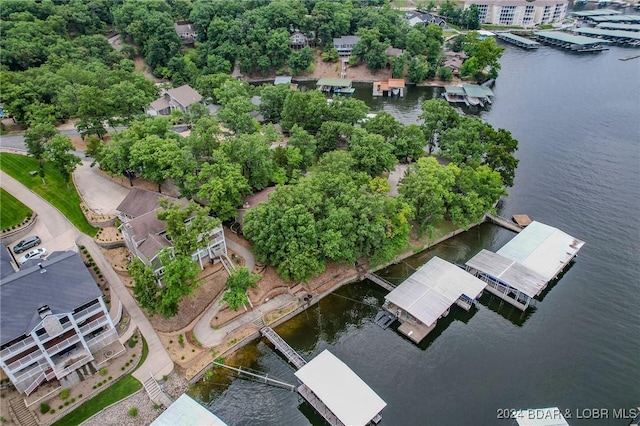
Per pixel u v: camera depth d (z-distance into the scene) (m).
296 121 121.81
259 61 174.50
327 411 62.19
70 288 61.12
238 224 89.38
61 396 61.31
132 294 75.56
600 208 103.81
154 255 72.12
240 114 114.25
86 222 85.75
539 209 104.19
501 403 63.75
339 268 85.69
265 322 75.00
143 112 123.69
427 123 115.81
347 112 119.00
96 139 95.81
